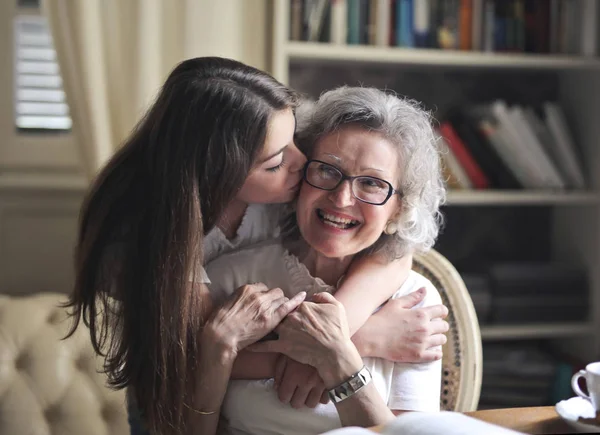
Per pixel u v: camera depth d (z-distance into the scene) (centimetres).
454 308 141
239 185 115
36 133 234
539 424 99
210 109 113
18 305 192
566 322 241
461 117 244
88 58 198
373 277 123
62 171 234
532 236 268
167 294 113
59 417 186
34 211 229
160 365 114
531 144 237
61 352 188
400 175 119
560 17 237
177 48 207
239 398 120
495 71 258
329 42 223
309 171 118
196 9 207
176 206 113
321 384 114
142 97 203
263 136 113
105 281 122
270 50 217
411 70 255
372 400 111
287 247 129
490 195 231
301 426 117
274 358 118
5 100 231
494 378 232
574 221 252
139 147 121
